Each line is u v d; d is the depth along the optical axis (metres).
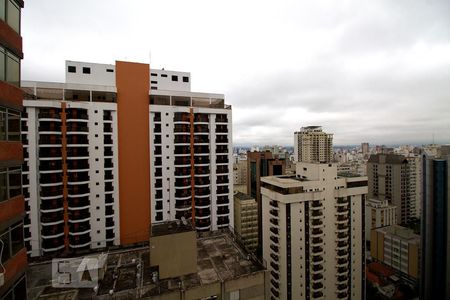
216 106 63.50
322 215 54.34
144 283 22.97
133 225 52.03
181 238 24.73
